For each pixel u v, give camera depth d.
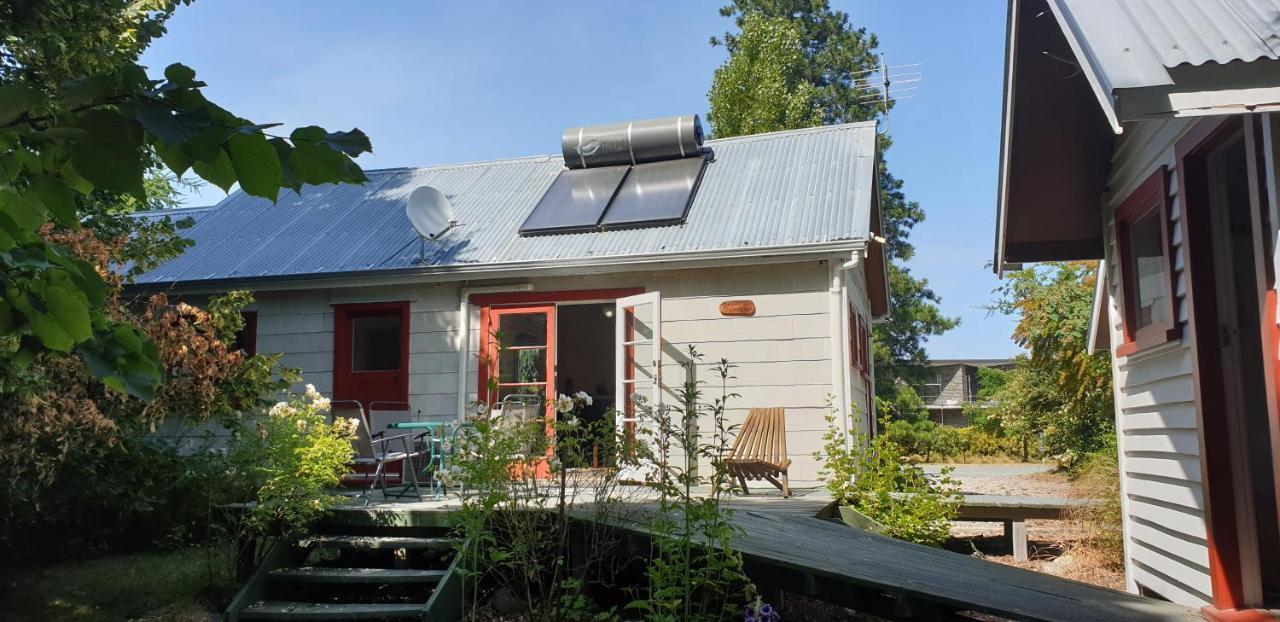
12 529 6.70
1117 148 6.02
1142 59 3.03
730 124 21.39
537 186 12.00
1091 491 8.48
